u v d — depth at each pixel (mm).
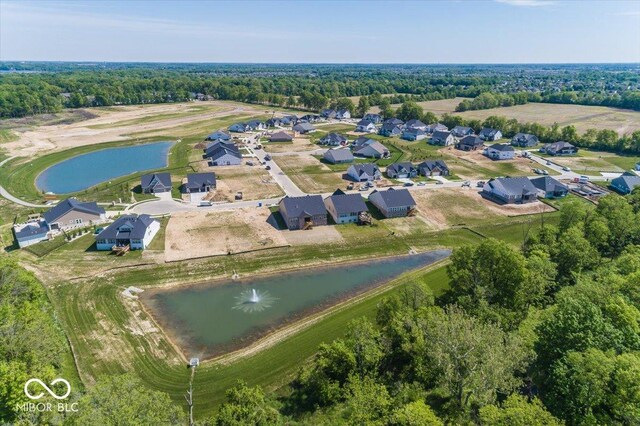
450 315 42406
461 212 95312
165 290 63594
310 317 58031
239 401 38125
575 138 159500
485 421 30766
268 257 73625
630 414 30578
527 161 139750
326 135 163625
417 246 80125
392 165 121688
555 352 37344
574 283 58500
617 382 32094
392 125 182250
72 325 54500
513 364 35312
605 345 36562
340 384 42281
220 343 52469
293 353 49969
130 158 141000
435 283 65688
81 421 29609
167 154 145750
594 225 67188
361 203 89188
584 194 106375
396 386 41656
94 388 34219
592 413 32219
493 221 90875
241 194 102250
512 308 51812
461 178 120312
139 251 74062
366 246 78938
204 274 68000
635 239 69125
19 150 143250
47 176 120688
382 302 50062
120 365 47781
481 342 36781
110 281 65000
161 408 33531
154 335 53469
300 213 84312
